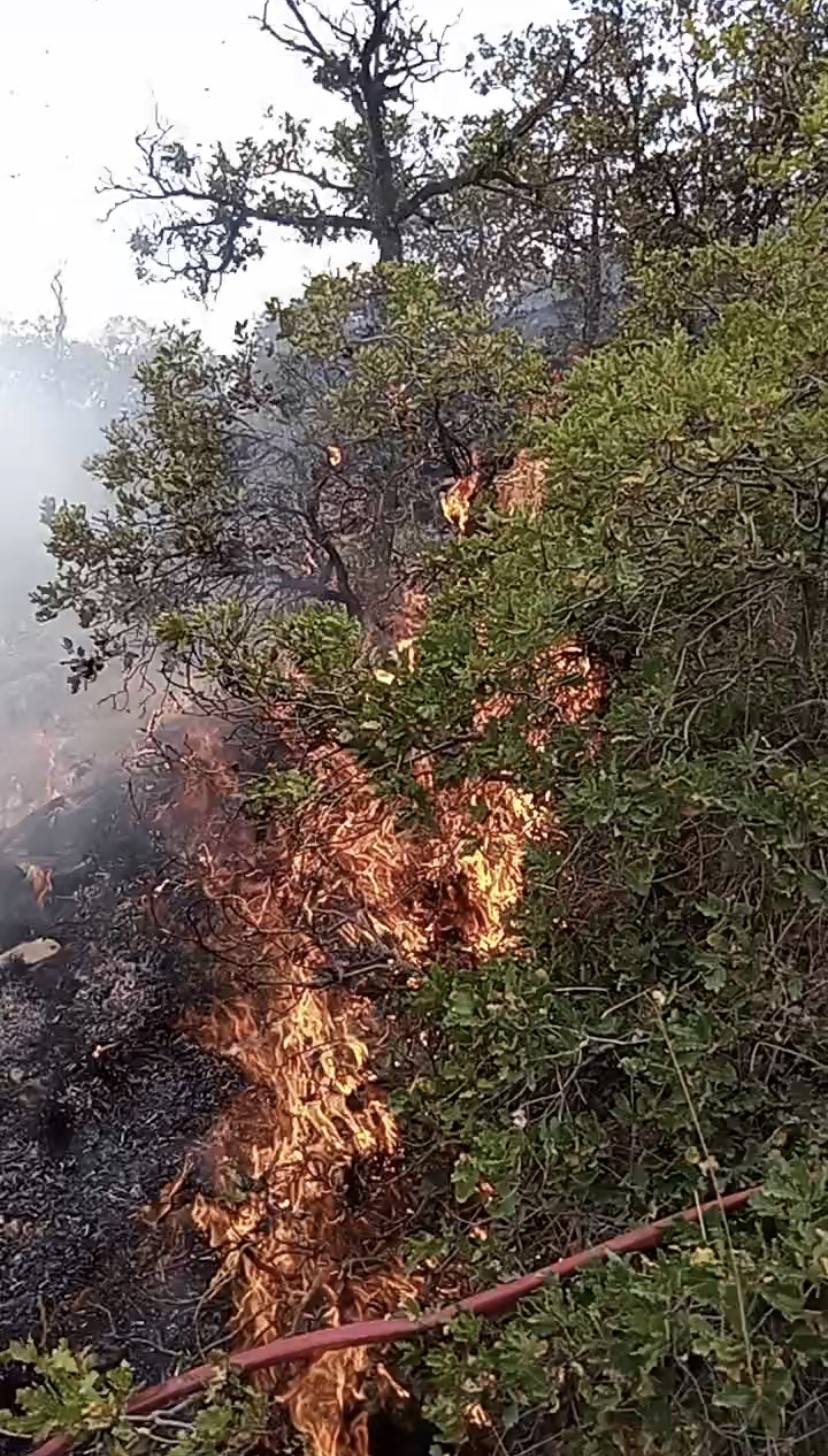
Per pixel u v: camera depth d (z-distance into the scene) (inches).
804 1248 39.6
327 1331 45.9
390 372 129.1
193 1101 129.3
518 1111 56.2
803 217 80.2
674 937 64.2
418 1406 69.5
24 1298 106.0
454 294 175.8
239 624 110.3
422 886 92.6
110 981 152.1
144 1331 98.3
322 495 150.7
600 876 66.4
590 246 209.3
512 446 126.0
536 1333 44.3
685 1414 42.1
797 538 61.8
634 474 62.4
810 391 68.0
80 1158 125.5
